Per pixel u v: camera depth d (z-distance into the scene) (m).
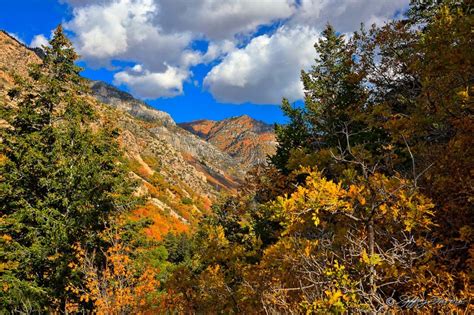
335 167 7.20
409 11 13.54
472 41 7.10
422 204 4.12
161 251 36.34
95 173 15.92
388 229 4.47
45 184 14.54
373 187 4.29
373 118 9.59
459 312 4.06
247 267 8.00
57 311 13.74
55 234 13.65
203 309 8.34
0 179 14.69
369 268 4.11
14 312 12.54
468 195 5.39
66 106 17.19
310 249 4.61
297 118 15.16
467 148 5.98
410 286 4.55
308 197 4.30
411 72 9.80
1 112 15.74
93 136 17.33
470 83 7.11
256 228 11.82
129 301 11.57
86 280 13.36
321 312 3.82
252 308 6.89
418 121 7.21
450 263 5.06
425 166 6.07
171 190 111.38
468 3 8.83
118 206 16.88
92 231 15.24
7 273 13.00
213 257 9.08
